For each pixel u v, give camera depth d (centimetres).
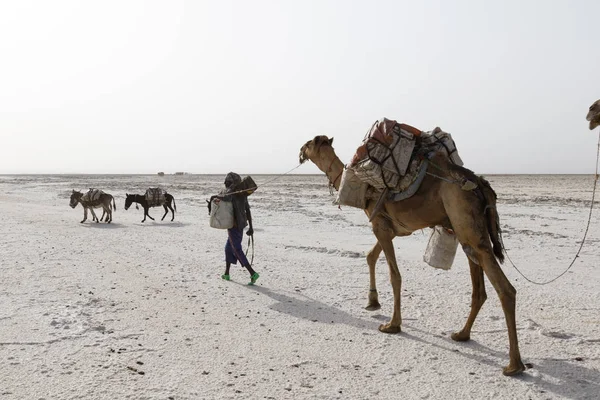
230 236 999
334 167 801
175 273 1084
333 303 855
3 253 1280
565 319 751
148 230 1884
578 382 534
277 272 1107
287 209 2850
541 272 1113
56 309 782
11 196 4144
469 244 589
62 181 9062
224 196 977
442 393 509
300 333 695
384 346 646
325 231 1883
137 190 5366
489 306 824
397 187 641
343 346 645
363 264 1200
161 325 722
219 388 514
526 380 541
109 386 512
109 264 1170
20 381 521
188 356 603
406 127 649
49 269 1091
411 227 662
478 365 583
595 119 522
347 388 520
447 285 973
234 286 973
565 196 4281
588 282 1004
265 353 617
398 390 516
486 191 598
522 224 2112
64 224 2066
